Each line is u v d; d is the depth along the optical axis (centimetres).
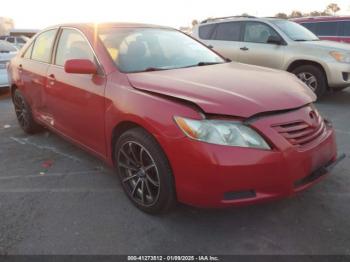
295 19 1301
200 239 274
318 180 286
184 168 258
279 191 260
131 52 356
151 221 298
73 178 380
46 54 441
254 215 303
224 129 250
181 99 268
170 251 262
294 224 290
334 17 1195
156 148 277
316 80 703
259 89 288
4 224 297
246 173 247
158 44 389
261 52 767
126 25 404
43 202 332
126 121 298
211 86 287
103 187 360
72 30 401
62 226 293
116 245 269
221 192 251
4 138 514
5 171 400
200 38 885
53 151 459
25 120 514
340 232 278
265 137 253
